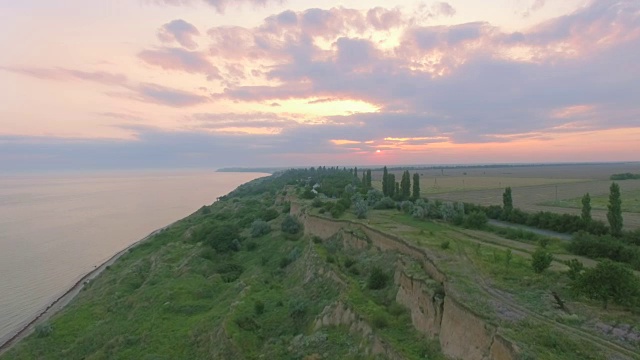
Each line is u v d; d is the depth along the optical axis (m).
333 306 34.50
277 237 74.50
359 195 87.69
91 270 86.19
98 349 41.44
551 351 18.72
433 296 27.70
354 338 29.77
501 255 36.06
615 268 23.20
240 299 43.19
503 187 167.62
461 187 169.62
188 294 51.19
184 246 84.00
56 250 103.69
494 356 20.30
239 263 68.12
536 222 65.88
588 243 41.03
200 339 37.97
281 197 127.12
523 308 23.64
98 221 153.25
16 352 43.19
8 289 72.19
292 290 45.09
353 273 43.09
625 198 111.19
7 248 105.00
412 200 85.19
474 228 57.62
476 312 22.80
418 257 37.03
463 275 29.17
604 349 18.64
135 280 65.81
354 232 53.84
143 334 41.41
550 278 28.03
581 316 22.42
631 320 21.47
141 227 140.25
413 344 26.48
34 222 149.50
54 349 43.56
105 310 53.22
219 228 81.00
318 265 46.53
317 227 66.00
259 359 32.03
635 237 48.00
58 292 71.25
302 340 32.19
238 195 188.12
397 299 33.53
